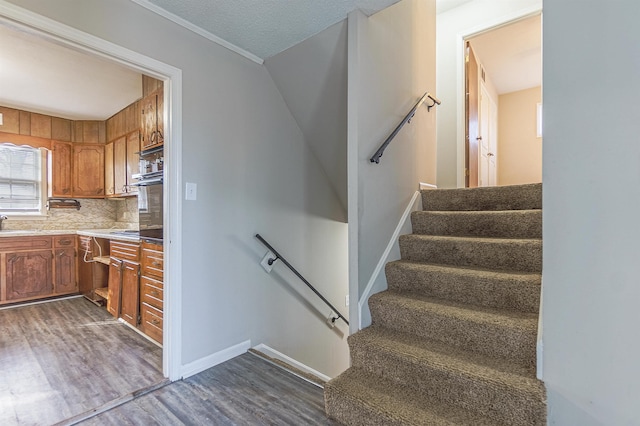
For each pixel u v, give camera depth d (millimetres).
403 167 2592
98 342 2812
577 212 1255
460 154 3666
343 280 3715
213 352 2334
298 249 3082
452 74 3730
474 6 3596
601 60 1191
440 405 1516
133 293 3072
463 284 1960
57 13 1608
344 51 2279
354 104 2004
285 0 1906
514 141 6012
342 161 3115
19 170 4273
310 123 2941
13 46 2510
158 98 2691
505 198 2488
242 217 2545
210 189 2311
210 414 1748
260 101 2674
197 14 2041
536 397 1295
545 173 1327
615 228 1181
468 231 2416
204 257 2273
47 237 4125
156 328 2762
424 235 2510
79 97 3635
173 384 2057
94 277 4012
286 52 2502
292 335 3051
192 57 2186
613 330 1194
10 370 2305
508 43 4230
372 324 2084
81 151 4473
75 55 2658
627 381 1173
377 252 2211
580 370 1265
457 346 1747
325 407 1722
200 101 2236
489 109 5184
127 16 1864
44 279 4086
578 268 1259
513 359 1576
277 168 2840
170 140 2092
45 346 2727
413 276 2152
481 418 1416
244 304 2570
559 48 1275
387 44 2352
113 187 4355
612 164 1179
